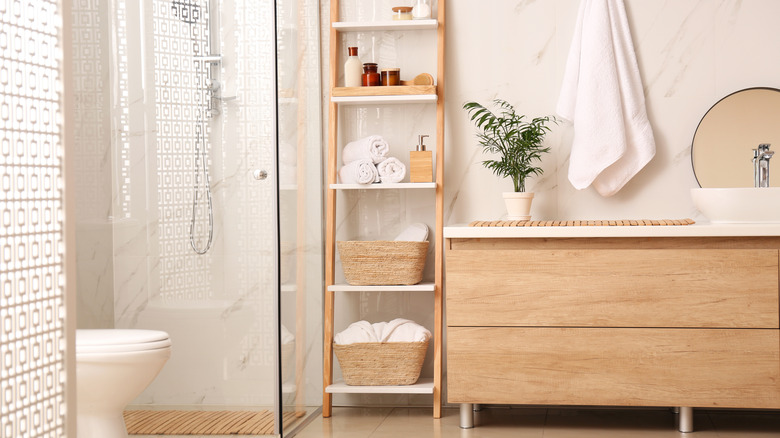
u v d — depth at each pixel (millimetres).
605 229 2703
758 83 3102
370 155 3141
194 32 2762
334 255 3246
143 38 2807
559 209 3223
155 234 2793
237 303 2717
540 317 2770
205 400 2725
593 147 3037
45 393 1288
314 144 3209
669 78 3143
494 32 3244
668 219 3113
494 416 3109
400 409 3264
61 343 1328
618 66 3088
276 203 2686
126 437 2398
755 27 3098
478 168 3266
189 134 2762
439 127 3174
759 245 2680
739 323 2678
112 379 2252
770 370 2668
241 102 2721
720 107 3109
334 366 3311
